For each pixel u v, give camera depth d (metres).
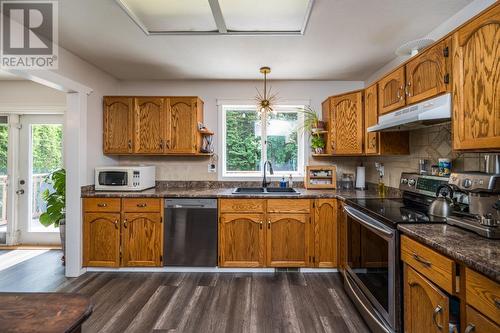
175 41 2.34
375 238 1.75
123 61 2.79
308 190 3.14
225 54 2.61
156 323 1.92
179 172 3.46
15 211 3.65
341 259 2.63
